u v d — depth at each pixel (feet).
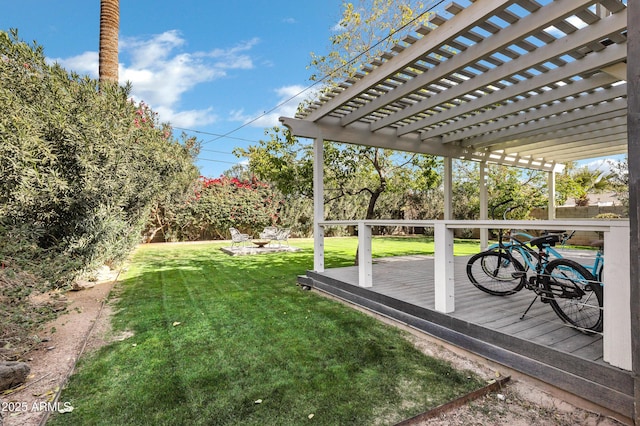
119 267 22.34
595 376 6.34
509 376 7.83
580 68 11.32
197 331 10.80
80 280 16.89
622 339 6.08
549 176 29.12
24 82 13.28
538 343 7.36
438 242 9.91
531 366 7.38
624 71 10.73
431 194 50.55
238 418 6.29
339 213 52.21
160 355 9.02
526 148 24.25
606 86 13.61
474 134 19.88
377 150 22.95
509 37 9.64
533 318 9.21
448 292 9.77
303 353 9.12
